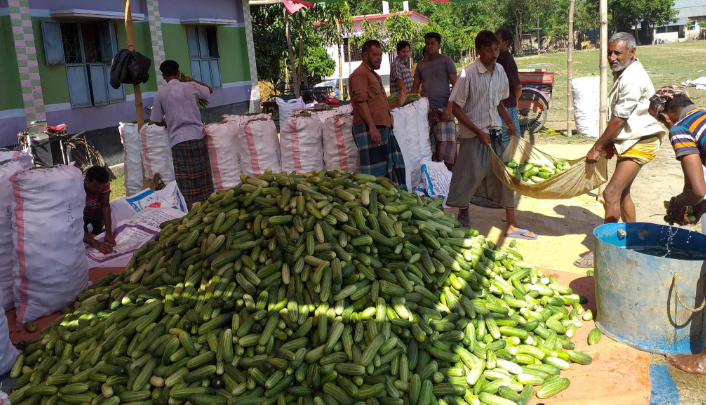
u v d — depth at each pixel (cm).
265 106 1658
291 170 745
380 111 673
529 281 482
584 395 351
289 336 360
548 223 693
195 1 1505
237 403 322
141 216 664
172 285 419
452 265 430
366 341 356
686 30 8075
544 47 7981
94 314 431
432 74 842
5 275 510
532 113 1387
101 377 350
